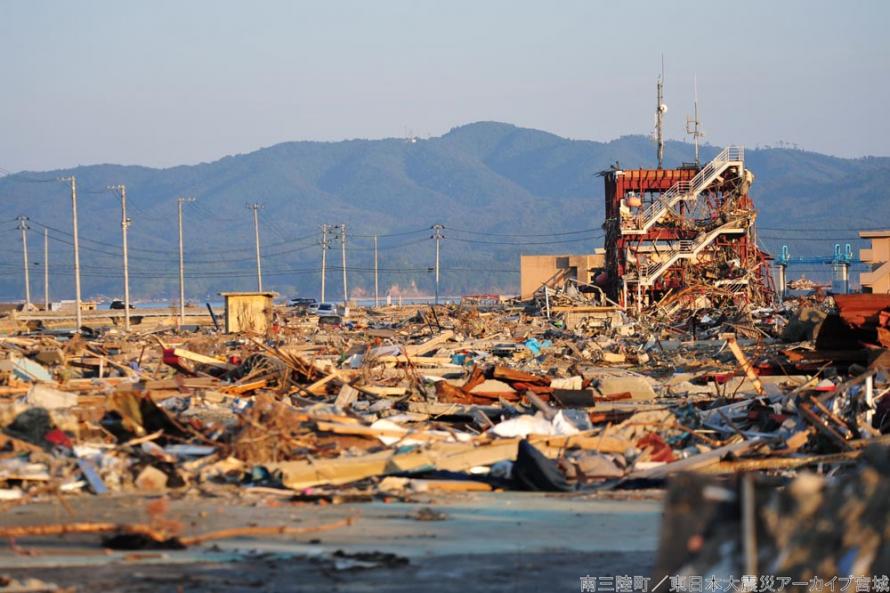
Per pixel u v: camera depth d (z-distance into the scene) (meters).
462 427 58.72
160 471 40.72
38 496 37.62
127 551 27.30
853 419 51.00
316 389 74.12
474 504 37.38
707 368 97.12
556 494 40.25
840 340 81.38
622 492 40.66
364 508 36.34
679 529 16.16
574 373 91.56
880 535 15.84
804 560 15.88
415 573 25.03
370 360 93.31
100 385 77.12
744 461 44.69
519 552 28.33
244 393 75.12
